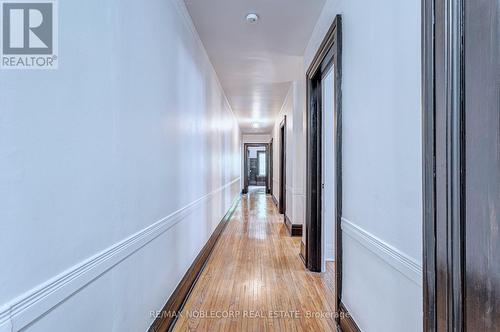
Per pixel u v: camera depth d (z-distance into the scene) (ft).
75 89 3.22
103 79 3.77
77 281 3.21
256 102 18.65
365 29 5.06
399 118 3.88
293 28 8.80
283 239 14.03
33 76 2.68
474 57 2.15
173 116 6.72
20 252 2.49
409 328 3.66
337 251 6.42
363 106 5.16
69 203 3.11
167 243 6.28
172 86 6.61
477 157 2.14
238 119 25.73
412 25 3.55
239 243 13.33
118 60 4.16
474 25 2.14
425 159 2.81
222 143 15.81
